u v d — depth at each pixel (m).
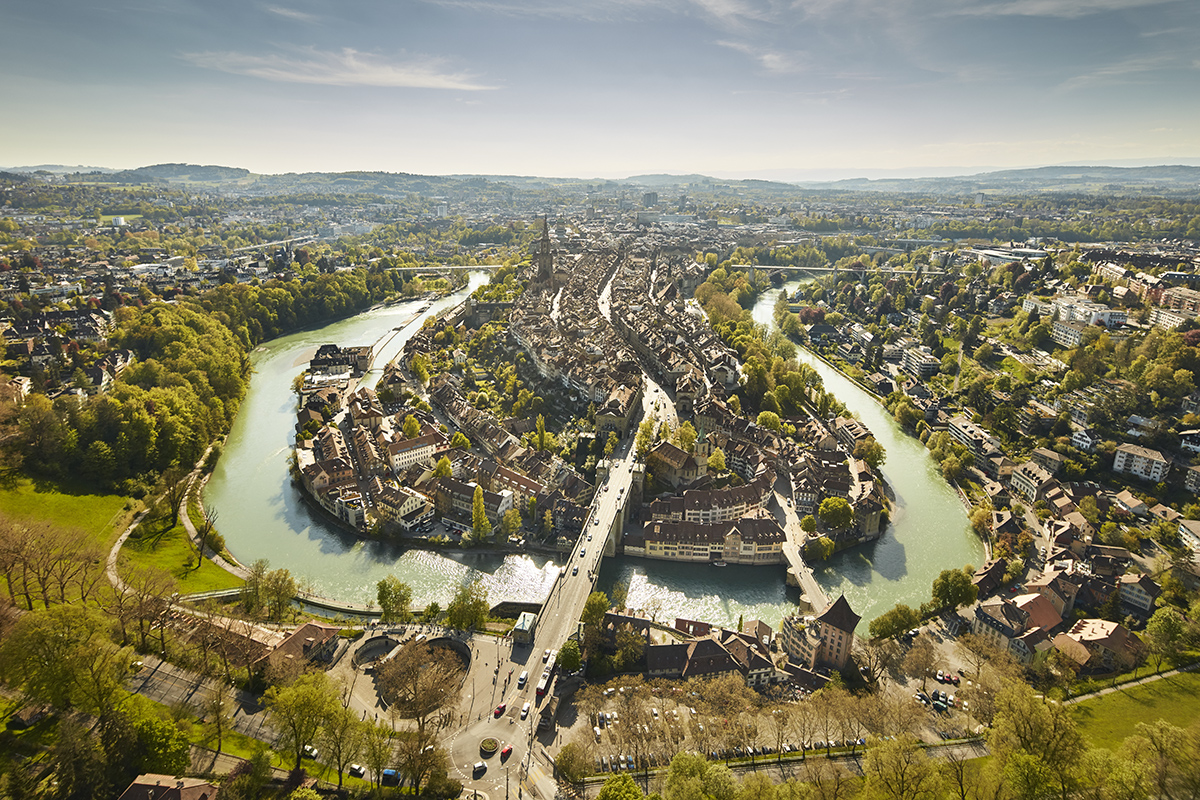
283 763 170.50
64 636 166.25
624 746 183.50
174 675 194.25
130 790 140.88
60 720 166.88
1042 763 154.88
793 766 182.00
